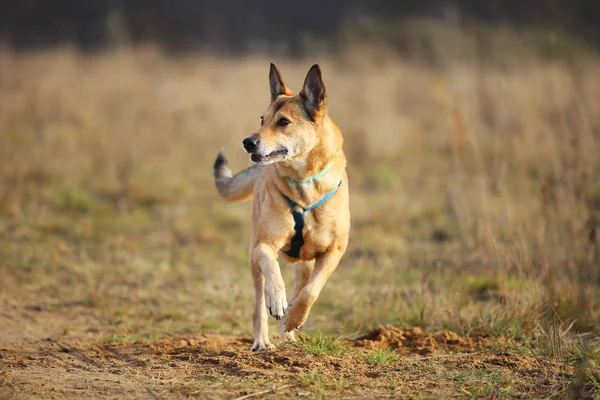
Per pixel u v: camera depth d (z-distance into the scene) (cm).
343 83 2611
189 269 1223
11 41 4184
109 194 1727
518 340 827
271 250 775
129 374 705
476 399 628
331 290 1077
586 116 1551
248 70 2638
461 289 1017
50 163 1819
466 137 1827
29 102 2294
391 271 1120
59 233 1413
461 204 1316
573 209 1140
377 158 2075
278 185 777
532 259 1021
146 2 5144
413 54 3312
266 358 734
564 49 3416
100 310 1015
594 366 694
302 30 5066
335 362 721
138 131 2069
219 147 2012
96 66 2712
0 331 892
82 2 5022
